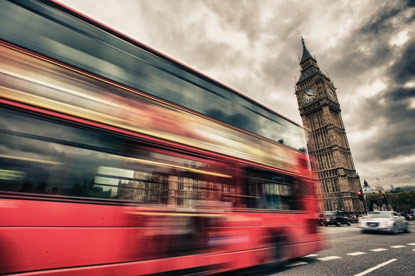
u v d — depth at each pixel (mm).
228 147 5176
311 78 85500
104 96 3553
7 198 2520
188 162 4250
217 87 5652
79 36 3697
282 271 6121
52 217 2713
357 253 8461
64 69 3311
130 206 3312
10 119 2705
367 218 16391
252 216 5203
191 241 3920
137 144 3645
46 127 2902
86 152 3115
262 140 6320
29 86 2930
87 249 2854
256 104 6684
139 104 3936
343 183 69562
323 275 5641
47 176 2779
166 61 4789
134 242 3242
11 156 2621
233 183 4996
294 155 7430
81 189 2961
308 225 6918
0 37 2973
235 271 6133
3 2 3211
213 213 4383
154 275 3334
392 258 7469
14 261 2438
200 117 4871
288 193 6570
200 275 3965
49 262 2602
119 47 4121
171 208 3771
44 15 3467
